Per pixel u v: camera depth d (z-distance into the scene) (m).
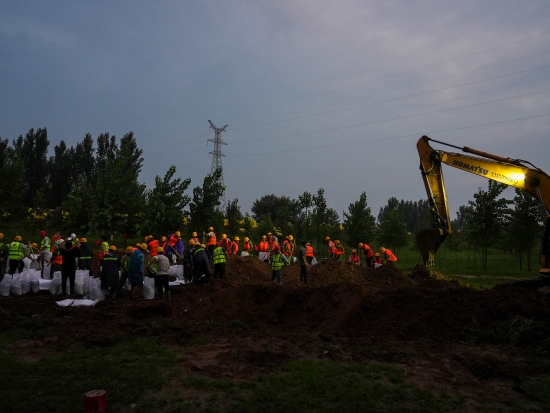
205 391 6.68
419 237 16.88
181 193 32.38
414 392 6.84
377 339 10.46
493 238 33.69
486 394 6.91
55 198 56.09
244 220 44.41
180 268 18.20
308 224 38.59
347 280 20.53
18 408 5.95
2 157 59.38
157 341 9.39
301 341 9.63
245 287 14.77
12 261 18.33
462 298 12.07
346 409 6.14
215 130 52.53
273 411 6.03
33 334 9.61
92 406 4.75
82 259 16.53
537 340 9.57
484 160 16.06
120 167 35.47
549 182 14.99
